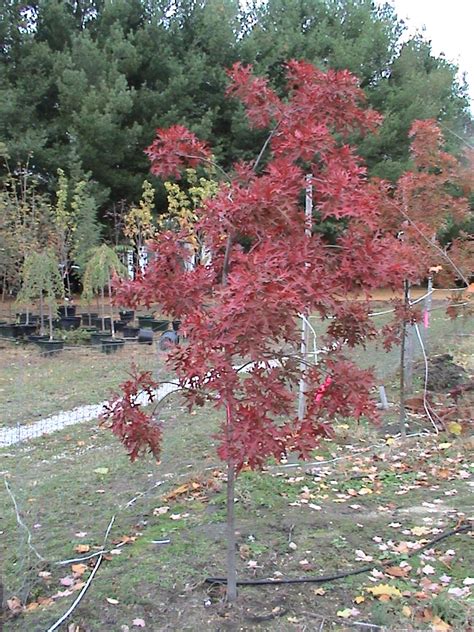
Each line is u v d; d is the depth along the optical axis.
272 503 4.80
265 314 2.68
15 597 3.45
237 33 22.39
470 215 6.90
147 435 3.38
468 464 5.84
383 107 22.12
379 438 6.67
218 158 20.19
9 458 6.20
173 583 3.57
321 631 3.08
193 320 2.90
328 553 3.93
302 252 2.91
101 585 3.58
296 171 2.97
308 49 21.81
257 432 2.89
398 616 3.22
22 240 13.90
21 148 18.42
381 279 3.08
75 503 4.99
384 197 6.49
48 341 13.02
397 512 4.66
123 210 19.41
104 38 21.31
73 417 7.70
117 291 3.24
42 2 20.88
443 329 11.45
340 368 3.19
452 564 3.81
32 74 20.14
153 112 20.66
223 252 3.36
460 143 9.40
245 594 3.44
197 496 5.04
